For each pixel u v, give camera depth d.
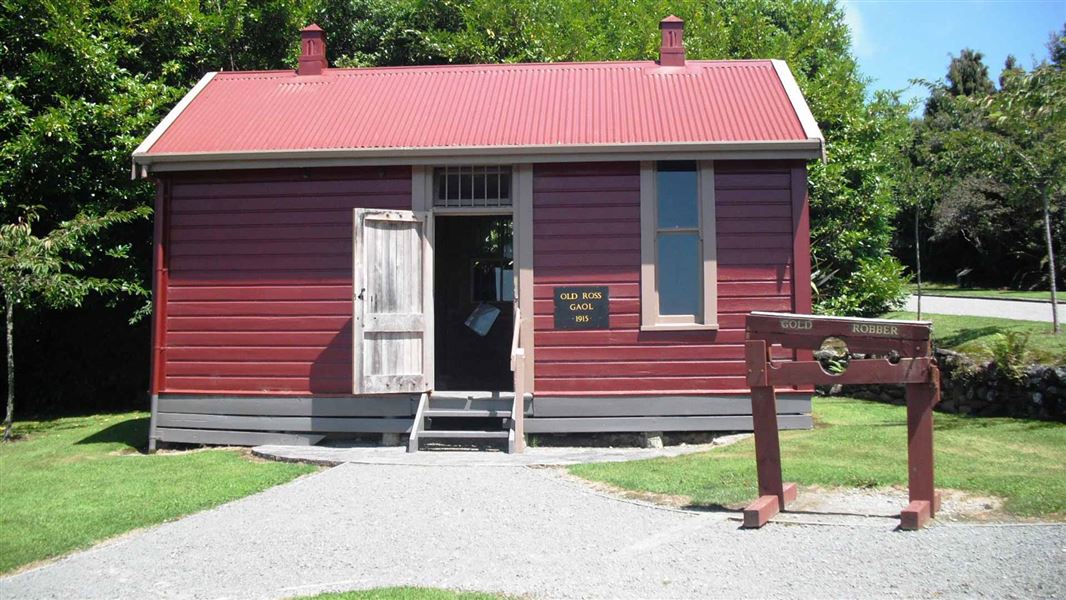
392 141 10.57
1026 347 10.43
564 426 10.41
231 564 6.05
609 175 10.52
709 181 10.38
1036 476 7.25
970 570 5.26
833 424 10.49
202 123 11.38
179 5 15.86
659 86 11.69
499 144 10.33
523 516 6.91
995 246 24.28
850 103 18.34
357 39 19.55
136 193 14.58
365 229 10.07
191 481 8.66
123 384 16.50
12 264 11.57
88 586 5.75
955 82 36.53
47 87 14.35
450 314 13.45
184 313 10.98
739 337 10.34
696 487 7.55
